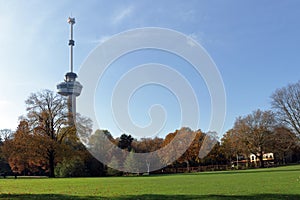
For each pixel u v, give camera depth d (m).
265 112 68.81
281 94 61.12
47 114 48.69
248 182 24.02
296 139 60.66
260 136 68.31
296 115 60.03
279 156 83.88
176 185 23.34
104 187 23.08
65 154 48.94
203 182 25.83
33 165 56.00
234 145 70.06
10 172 65.88
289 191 16.75
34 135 47.72
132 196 16.50
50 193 19.03
